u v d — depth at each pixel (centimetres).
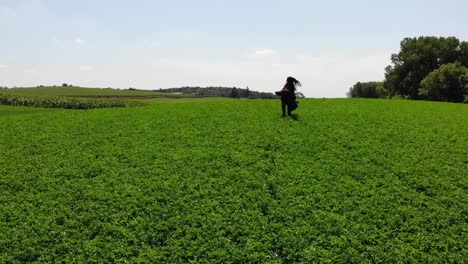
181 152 2567
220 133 2988
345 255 1530
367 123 3322
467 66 10394
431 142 2800
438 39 10669
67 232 1683
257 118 3469
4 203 1928
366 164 2364
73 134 3022
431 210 1862
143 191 2020
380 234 1669
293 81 3538
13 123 3441
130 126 3247
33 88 15038
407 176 2198
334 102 4759
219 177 2181
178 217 1777
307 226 1716
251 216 1802
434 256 1537
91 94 12406
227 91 18462
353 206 1880
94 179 2172
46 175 2236
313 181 2128
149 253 1545
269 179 2138
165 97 12812
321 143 2730
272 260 1512
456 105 4919
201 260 1512
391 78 11106
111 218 1789
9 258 1514
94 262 1505
